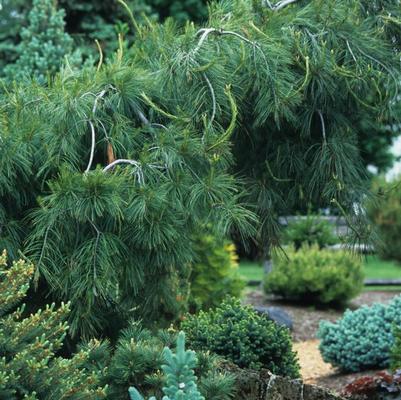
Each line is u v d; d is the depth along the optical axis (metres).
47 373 3.53
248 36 5.23
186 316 6.25
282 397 4.76
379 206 6.10
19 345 3.56
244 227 4.82
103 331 5.23
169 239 4.80
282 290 12.36
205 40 5.14
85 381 3.64
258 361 5.68
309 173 5.76
